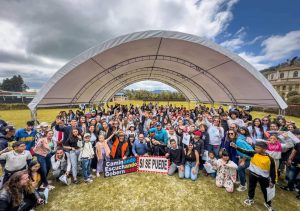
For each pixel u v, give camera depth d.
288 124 5.89
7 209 2.92
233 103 11.60
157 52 8.75
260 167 3.89
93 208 4.16
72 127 5.66
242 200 4.45
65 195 4.69
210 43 6.51
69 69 6.25
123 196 4.65
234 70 7.84
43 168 4.80
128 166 6.06
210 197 4.59
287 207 4.17
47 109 43.50
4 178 4.03
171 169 5.89
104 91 16.92
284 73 51.06
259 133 6.09
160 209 4.12
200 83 13.95
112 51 7.07
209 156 5.73
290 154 4.76
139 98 55.16
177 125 8.01
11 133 5.39
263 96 7.85
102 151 5.87
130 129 7.04
